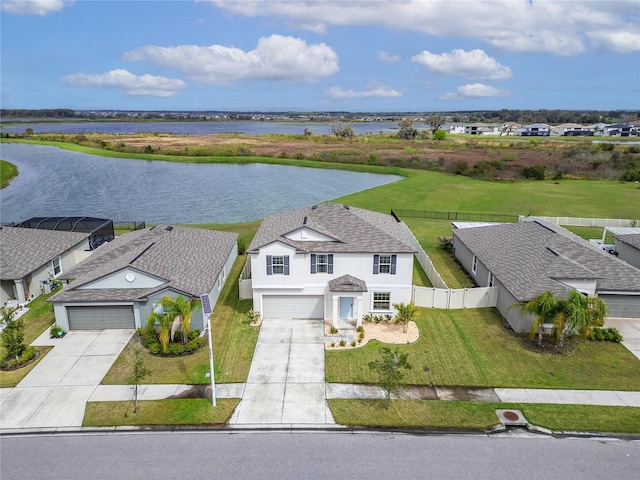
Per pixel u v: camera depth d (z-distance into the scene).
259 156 110.56
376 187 72.44
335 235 27.30
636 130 179.38
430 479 15.31
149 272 25.59
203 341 24.42
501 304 27.80
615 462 16.14
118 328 25.97
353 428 17.97
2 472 15.62
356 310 27.16
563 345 24.12
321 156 106.69
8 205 63.19
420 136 161.88
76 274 27.67
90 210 60.38
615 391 20.33
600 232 46.12
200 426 18.06
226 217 56.59
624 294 26.59
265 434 17.59
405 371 21.94
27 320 27.05
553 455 16.47
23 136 162.38
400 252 26.33
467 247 34.78
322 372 21.89
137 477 15.38
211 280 27.59
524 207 58.03
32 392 20.17
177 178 85.50
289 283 26.72
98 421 18.30
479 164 88.25
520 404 19.42
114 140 148.50
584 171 82.94
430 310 28.42
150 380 21.11
